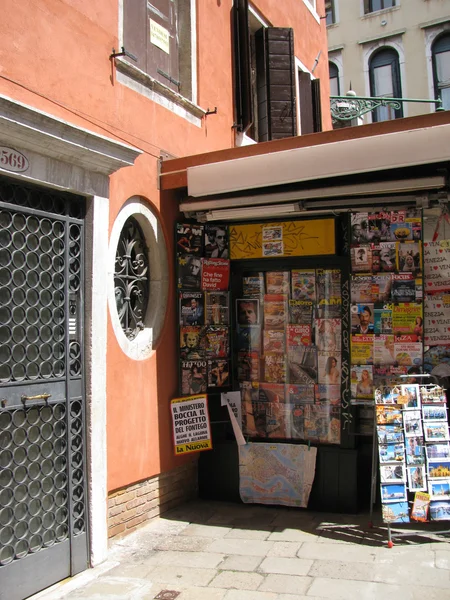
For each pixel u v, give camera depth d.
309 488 5.66
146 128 5.54
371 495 5.14
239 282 6.31
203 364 5.98
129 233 5.52
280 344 6.15
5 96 3.62
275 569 4.34
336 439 5.86
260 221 6.10
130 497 5.16
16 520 3.93
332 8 22.03
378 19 21.25
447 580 4.02
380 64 21.36
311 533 5.06
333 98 12.55
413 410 4.88
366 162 4.91
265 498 5.79
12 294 3.96
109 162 4.63
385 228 5.59
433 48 20.56
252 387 6.21
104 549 4.57
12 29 4.07
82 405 4.50
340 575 4.18
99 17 4.95
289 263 6.06
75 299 4.51
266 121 8.45
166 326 5.75
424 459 4.80
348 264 5.79
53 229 4.30
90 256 4.59
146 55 5.80
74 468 4.40
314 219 5.90
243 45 7.46
